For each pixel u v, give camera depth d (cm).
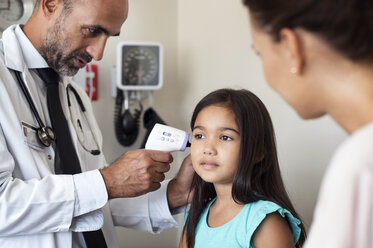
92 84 181
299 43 47
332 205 39
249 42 165
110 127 191
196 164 104
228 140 100
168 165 111
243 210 100
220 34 181
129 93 188
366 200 37
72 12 110
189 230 112
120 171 105
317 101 49
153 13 197
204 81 192
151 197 129
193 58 198
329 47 45
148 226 131
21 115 110
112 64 190
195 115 109
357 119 46
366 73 44
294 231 100
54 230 103
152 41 198
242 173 99
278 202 100
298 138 150
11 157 101
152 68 182
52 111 117
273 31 48
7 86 109
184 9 202
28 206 97
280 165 158
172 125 207
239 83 172
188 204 129
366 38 43
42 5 115
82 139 130
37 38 117
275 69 51
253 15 51
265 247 95
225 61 179
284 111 155
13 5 159
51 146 116
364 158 38
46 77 120
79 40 112
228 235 101
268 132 107
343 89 46
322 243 39
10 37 115
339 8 43
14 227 99
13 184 99
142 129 197
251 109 102
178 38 205
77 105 137
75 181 102
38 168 108
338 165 39
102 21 110
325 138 140
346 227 37
